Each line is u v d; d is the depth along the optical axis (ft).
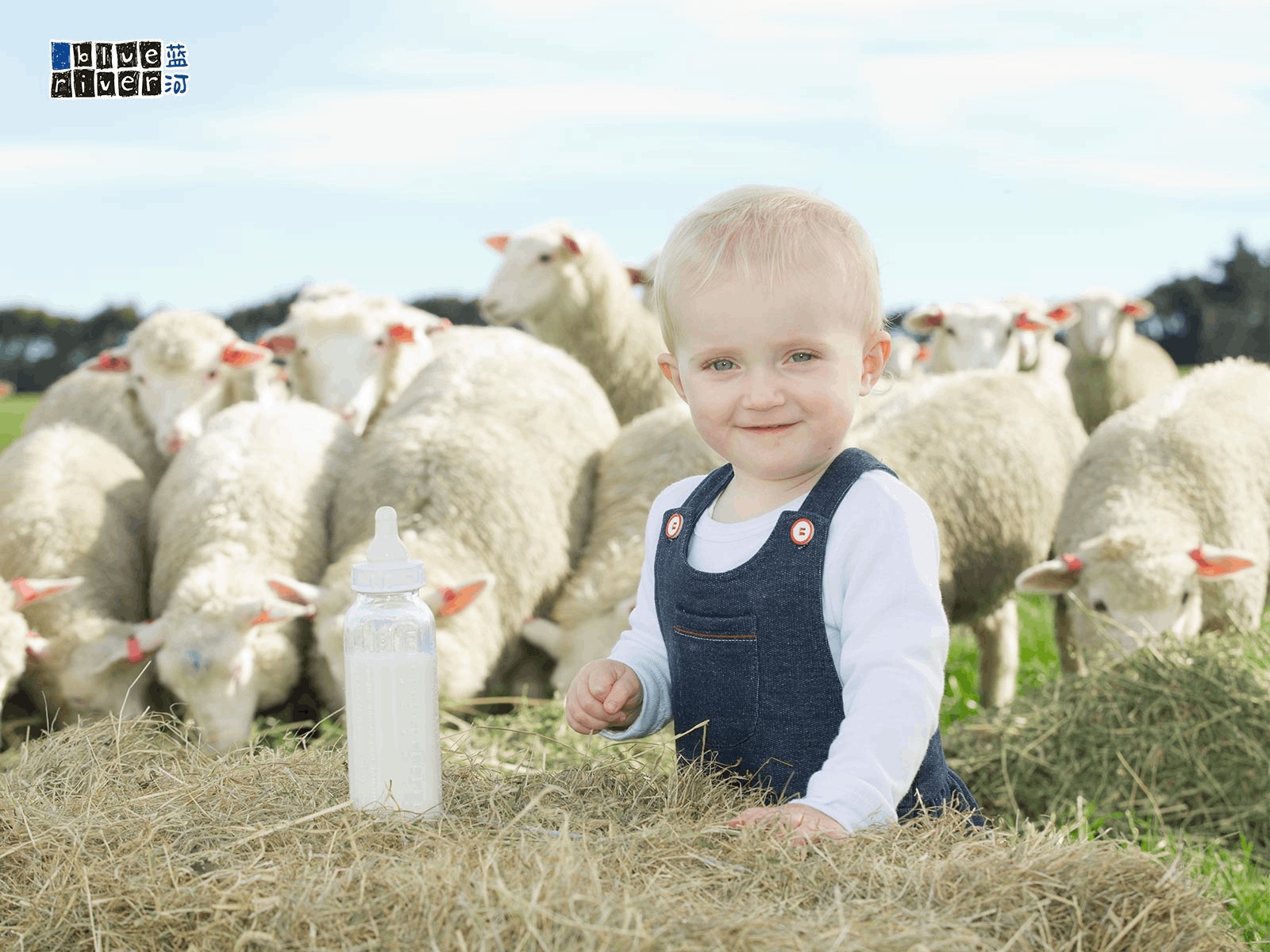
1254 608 14.75
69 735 5.66
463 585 12.84
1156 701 10.89
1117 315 31.09
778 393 4.52
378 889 3.68
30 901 3.96
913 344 35.70
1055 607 16.10
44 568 14.51
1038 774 10.83
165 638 13.38
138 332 19.13
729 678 4.92
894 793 4.29
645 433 15.80
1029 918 3.58
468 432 15.07
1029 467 15.67
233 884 3.78
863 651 4.58
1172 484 14.74
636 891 3.63
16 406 104.47
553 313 22.22
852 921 3.41
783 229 4.53
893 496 4.82
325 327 19.43
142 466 19.06
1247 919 7.32
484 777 4.97
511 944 3.36
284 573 14.60
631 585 13.70
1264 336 95.25
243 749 5.38
